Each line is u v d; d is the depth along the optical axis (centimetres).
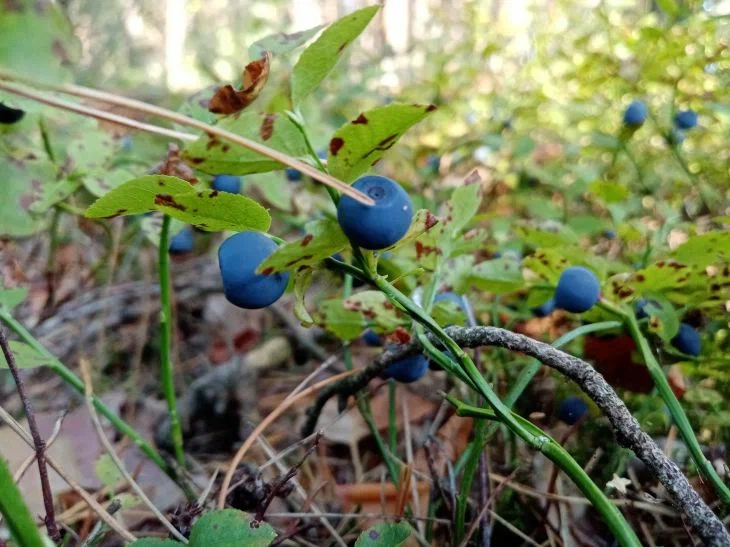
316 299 19
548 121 26
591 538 10
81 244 21
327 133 17
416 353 9
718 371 12
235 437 15
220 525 7
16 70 5
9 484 5
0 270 12
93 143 13
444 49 36
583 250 11
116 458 10
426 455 10
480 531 10
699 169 19
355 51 41
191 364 19
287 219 17
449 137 26
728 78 17
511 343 8
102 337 18
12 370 8
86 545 9
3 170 12
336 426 14
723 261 11
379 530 7
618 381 12
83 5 40
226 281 7
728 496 8
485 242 17
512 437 11
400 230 6
